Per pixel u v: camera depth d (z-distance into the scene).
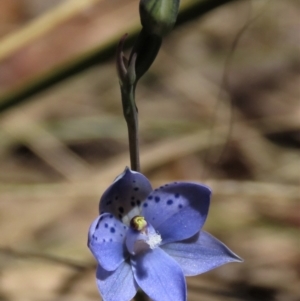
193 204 0.31
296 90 0.58
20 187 0.44
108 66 0.58
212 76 0.59
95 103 0.56
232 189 0.43
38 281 0.41
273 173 0.49
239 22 0.66
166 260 0.31
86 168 0.49
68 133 0.51
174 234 0.31
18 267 0.42
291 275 0.42
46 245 0.44
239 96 0.57
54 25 0.40
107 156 0.51
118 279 0.30
